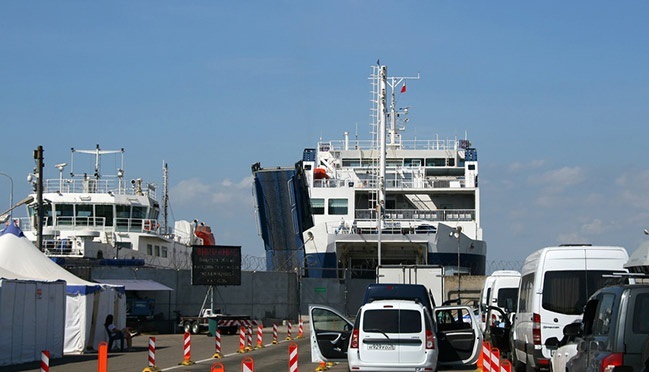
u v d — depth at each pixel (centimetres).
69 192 6141
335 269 5691
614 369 1200
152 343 2527
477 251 6069
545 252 2020
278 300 5578
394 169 6544
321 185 6328
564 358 1544
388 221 5888
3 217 5362
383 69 6675
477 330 2342
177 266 6931
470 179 6347
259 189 5253
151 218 6475
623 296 1237
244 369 1630
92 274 5066
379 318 2028
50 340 3098
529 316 2095
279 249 5538
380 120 6438
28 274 3366
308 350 3556
